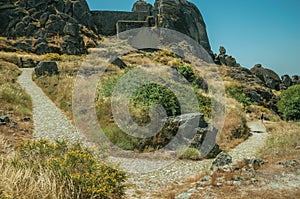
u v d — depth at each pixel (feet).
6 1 133.08
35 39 116.37
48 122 37.45
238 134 49.88
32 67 83.10
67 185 17.43
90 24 154.71
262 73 145.59
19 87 50.98
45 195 15.89
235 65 147.74
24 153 20.68
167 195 21.67
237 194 20.83
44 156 20.79
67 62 78.02
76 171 19.01
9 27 124.98
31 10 133.90
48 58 90.43
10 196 14.79
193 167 30.55
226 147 40.86
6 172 16.61
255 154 36.60
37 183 16.22
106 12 161.68
